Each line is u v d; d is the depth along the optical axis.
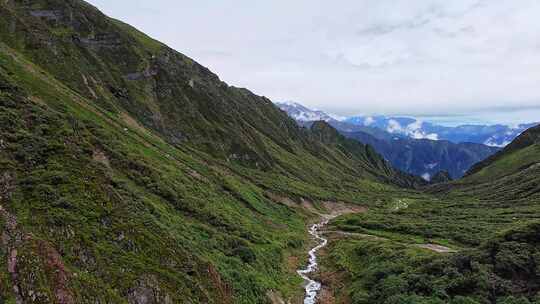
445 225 103.19
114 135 75.06
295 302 53.03
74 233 30.50
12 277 23.91
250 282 48.34
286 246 76.81
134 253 33.38
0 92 49.69
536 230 47.97
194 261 39.97
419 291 47.88
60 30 123.25
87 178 38.12
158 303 30.27
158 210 51.44
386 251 67.31
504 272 44.84
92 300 25.89
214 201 76.25
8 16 106.56
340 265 68.25
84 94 102.31
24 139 39.84
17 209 30.56
